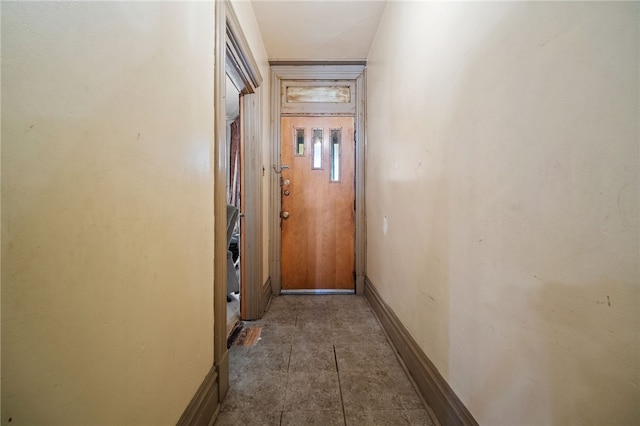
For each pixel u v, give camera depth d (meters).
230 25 1.45
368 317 2.30
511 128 0.75
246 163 2.25
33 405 0.46
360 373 1.51
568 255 0.59
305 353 1.72
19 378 0.44
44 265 0.48
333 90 2.91
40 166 0.47
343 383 1.42
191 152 1.02
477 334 0.91
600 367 0.53
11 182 0.43
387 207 2.04
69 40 0.52
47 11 0.48
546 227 0.64
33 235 0.46
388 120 2.01
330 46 2.57
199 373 1.08
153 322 0.78
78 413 0.54
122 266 0.66
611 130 0.51
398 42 1.77
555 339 0.62
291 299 2.76
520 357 0.72
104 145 0.60
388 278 2.00
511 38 0.75
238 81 2.04
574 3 0.57
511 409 0.76
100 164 0.59
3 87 0.42
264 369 1.54
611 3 0.50
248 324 2.16
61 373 0.51
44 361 0.48
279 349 1.77
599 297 0.53
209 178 1.19
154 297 0.79
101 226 0.60
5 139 0.42
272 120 2.85
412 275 1.50
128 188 0.68
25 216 0.45
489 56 0.85
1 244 0.42
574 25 0.57
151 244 0.77
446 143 1.12
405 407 1.25
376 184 2.41
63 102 0.51
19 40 0.44
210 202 1.20
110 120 0.62
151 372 0.77
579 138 0.56
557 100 0.61
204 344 1.13
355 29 2.33
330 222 2.94
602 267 0.52
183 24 0.96
